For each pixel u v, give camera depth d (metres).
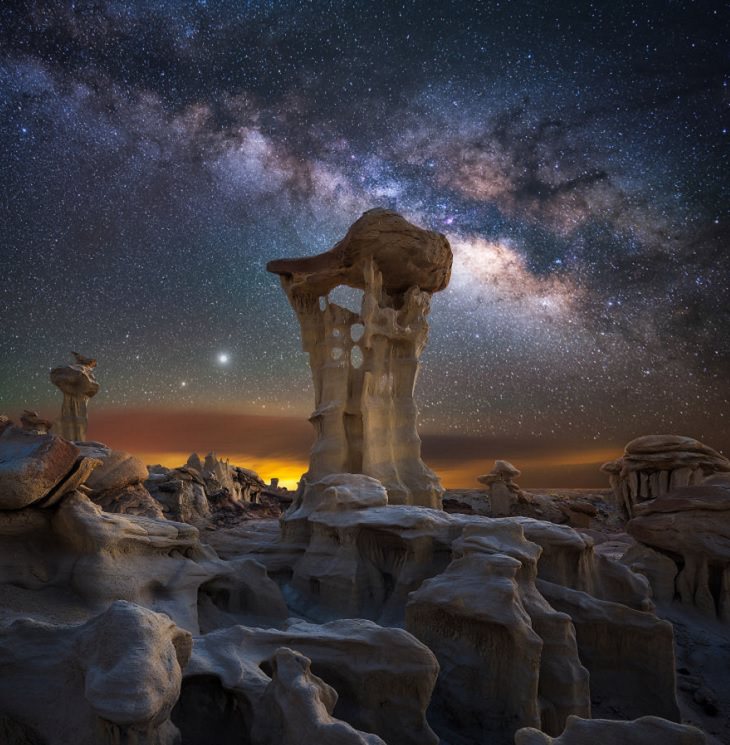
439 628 9.45
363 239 17.02
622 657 10.09
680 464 22.27
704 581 14.62
